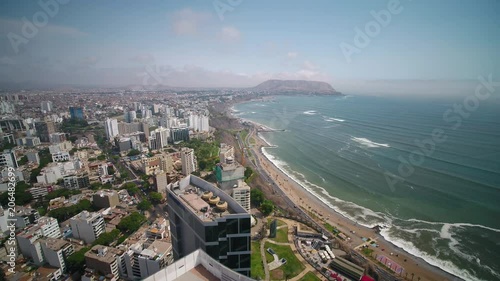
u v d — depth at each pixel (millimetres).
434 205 158125
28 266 106188
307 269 104000
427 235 130875
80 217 127438
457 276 104312
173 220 72000
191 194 70000
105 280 96375
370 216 150000
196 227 62094
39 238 112125
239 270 64062
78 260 105438
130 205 159875
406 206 158750
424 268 108500
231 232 60719
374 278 104250
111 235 124125
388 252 118375
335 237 128125
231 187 165625
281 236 126312
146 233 119688
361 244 123625
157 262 91750
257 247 117500
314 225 136500
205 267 29422
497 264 110500
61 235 127125
